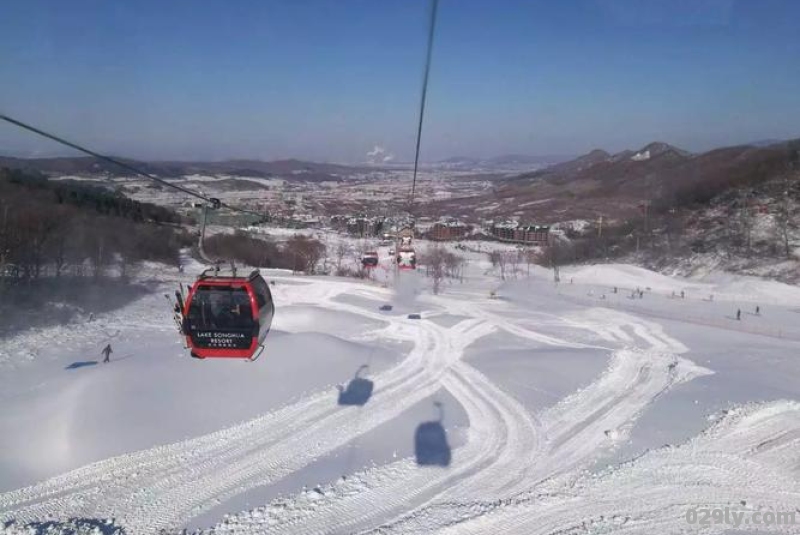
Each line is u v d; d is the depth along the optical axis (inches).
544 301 3102.9
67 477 911.0
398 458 986.7
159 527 773.3
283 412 1194.0
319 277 3474.4
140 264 3393.2
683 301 3186.5
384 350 1801.2
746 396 1342.3
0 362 1635.1
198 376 1357.0
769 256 4023.1
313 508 811.4
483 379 1488.7
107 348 1660.9
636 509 808.3
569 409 1252.5
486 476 922.7
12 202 2984.7
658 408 1251.2
